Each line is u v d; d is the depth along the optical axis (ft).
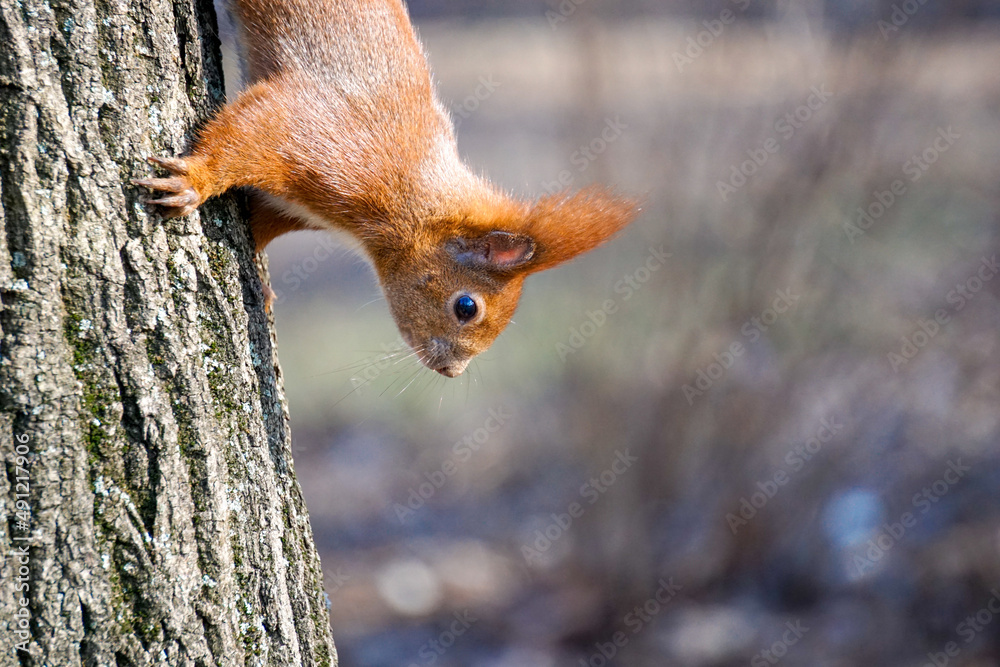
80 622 13.20
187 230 14.71
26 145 12.73
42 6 12.84
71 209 13.12
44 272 12.86
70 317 13.16
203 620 14.35
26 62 12.69
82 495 13.20
